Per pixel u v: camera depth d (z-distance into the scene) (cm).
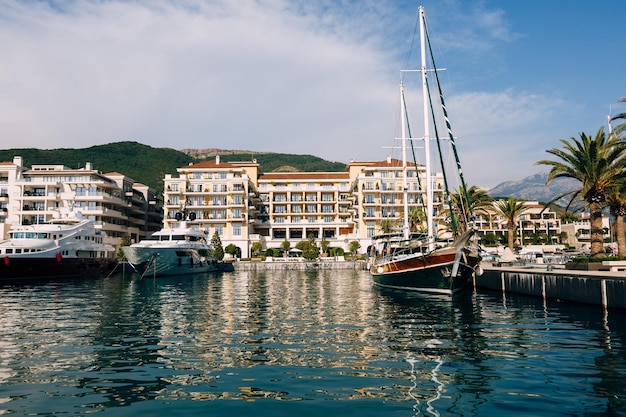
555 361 1170
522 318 1906
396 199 9244
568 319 1852
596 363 1145
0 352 1311
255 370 1106
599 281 2077
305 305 2464
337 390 952
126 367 1143
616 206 3316
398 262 3178
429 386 975
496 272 3200
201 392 947
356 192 9588
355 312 2162
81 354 1284
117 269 6288
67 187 8169
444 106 3005
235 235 9281
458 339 1471
